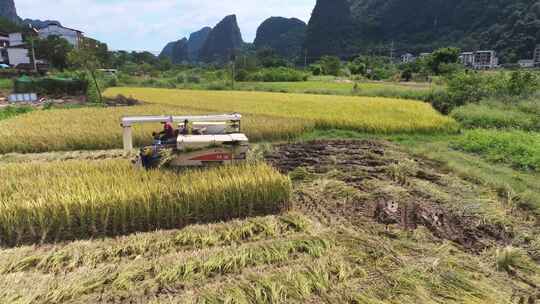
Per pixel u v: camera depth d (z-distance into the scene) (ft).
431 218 19.62
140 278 13.65
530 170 28.58
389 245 16.42
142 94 95.91
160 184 18.99
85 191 17.88
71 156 32.45
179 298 12.41
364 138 42.75
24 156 32.04
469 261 15.38
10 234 16.44
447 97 66.44
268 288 12.98
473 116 49.37
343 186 24.13
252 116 49.90
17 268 14.06
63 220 16.83
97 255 15.02
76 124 41.16
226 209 19.38
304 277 13.56
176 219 18.47
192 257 14.88
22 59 204.74
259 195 20.03
